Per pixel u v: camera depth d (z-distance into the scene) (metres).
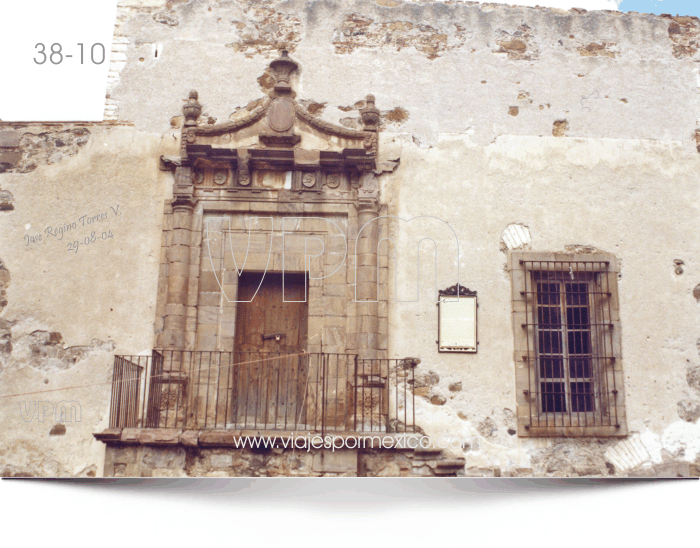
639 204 8.92
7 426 7.85
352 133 8.68
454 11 9.32
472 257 8.60
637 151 9.07
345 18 9.17
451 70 9.12
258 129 8.68
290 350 8.40
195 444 7.15
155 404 7.83
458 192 8.76
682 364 8.49
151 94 8.80
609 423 8.16
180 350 7.95
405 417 7.88
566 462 8.08
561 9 9.45
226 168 8.59
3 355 8.03
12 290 8.20
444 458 7.97
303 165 8.55
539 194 8.84
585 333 8.58
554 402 8.31
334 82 8.95
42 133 8.64
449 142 8.89
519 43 9.29
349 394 8.11
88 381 8.00
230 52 8.98
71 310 8.18
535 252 8.65
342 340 8.27
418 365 8.26
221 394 8.05
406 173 8.76
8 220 8.39
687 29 9.55
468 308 8.43
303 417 8.14
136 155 8.61
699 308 8.70
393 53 9.11
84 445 7.83
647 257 8.77
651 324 8.58
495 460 8.01
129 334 8.12
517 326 8.40
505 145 8.95
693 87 9.36
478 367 8.29
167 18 9.05
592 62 9.30
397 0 9.30
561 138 9.03
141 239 8.38
